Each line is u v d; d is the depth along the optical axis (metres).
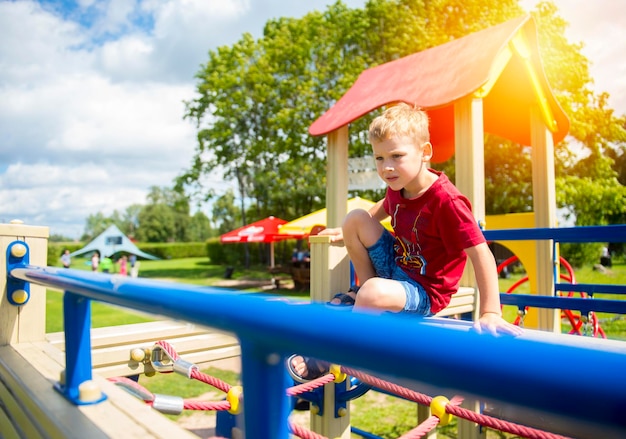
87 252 46.09
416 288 2.52
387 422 5.43
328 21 26.06
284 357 0.82
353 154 21.73
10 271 2.56
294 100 25.94
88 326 1.62
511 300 3.57
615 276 20.11
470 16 21.97
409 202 2.62
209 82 28.72
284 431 0.81
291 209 27.81
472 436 3.39
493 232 3.78
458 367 0.48
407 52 21.88
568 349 0.43
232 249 38.56
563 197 18.75
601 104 21.30
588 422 0.41
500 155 20.59
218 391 6.18
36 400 1.54
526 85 5.86
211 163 30.17
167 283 1.05
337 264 3.21
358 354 0.57
